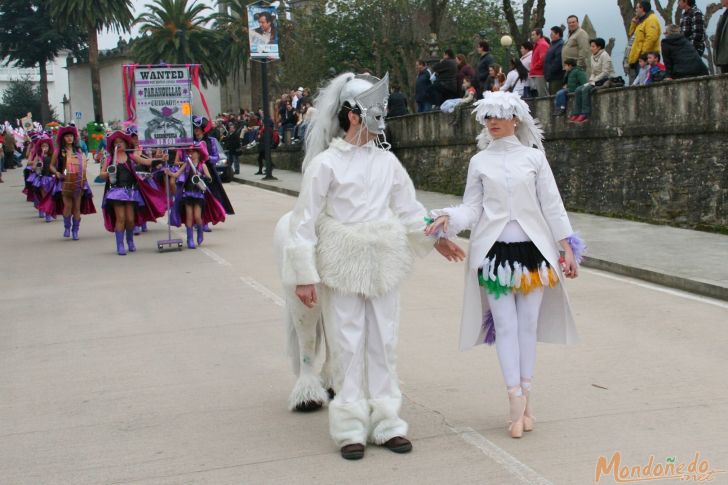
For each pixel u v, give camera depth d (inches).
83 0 2069.4
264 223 678.5
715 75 514.3
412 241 204.4
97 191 1008.9
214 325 338.3
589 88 619.5
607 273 436.8
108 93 2699.3
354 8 1831.9
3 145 1691.7
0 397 255.0
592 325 321.4
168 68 536.7
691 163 541.3
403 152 912.9
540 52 690.8
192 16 2060.8
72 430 221.5
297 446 203.2
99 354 301.0
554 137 667.4
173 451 202.8
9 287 445.7
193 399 243.9
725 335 302.8
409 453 195.9
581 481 177.5
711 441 198.8
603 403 228.8
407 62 1493.6
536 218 203.9
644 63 585.9
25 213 836.0
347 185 194.7
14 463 199.5
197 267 480.4
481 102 205.2
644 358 273.4
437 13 1002.1
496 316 205.2
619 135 599.5
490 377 255.3
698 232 526.0
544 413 222.1
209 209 571.5
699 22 566.3
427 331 316.2
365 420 197.2
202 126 567.2
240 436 211.5
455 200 760.3
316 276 192.9
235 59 2042.3
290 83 1857.8
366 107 194.1
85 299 403.9
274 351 294.5
